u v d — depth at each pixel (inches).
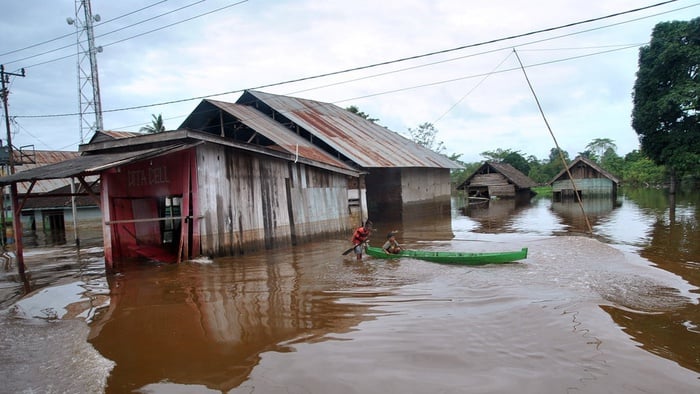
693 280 384.5
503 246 609.9
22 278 483.8
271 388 200.2
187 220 503.8
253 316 304.5
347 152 837.2
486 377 202.8
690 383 196.2
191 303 340.2
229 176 537.3
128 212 569.3
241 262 500.4
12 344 271.3
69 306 350.3
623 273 412.8
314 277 421.1
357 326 277.0
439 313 298.0
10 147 850.1
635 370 208.1
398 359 224.2
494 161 1973.4
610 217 951.0
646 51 1124.5
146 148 535.8
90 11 1143.0
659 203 1299.2
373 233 795.4
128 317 313.3
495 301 323.6
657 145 1133.7
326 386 199.0
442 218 1095.0
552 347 235.1
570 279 390.9
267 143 897.5
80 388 211.6
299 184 662.5
